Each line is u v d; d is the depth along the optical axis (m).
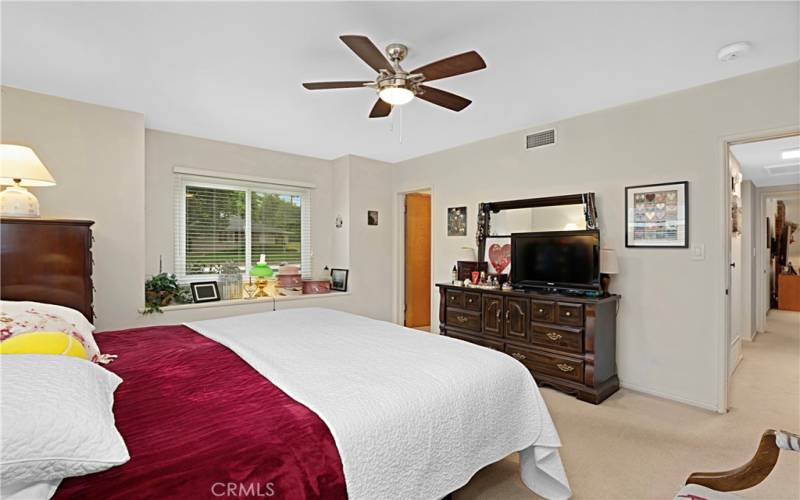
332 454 1.12
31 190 2.93
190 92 2.97
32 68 2.57
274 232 4.85
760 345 4.77
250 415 1.21
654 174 3.10
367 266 5.22
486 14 1.97
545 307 3.30
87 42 2.25
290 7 1.91
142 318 3.45
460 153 4.57
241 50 2.34
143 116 3.42
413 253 5.68
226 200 4.45
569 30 2.12
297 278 4.75
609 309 3.20
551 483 1.87
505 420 1.71
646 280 3.15
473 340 3.88
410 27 2.08
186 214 4.17
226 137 4.20
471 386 1.59
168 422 1.16
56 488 0.84
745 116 2.68
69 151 3.09
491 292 3.70
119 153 3.30
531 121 3.69
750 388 3.29
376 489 1.19
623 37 2.19
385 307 5.43
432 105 3.27
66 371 1.10
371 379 1.52
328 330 2.38
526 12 1.95
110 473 0.90
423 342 2.11
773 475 2.02
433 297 4.91
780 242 7.83
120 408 1.25
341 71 2.62
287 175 4.90
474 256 4.27
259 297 4.39
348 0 1.85
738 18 2.01
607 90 2.96
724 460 2.17
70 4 1.88
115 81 2.77
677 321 3.00
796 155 4.08
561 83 2.83
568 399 3.08
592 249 3.20
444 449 1.42
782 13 1.96
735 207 4.02
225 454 1.01
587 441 2.39
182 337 2.23
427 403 1.41
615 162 3.31
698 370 2.91
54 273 2.54
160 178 3.96
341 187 5.17
